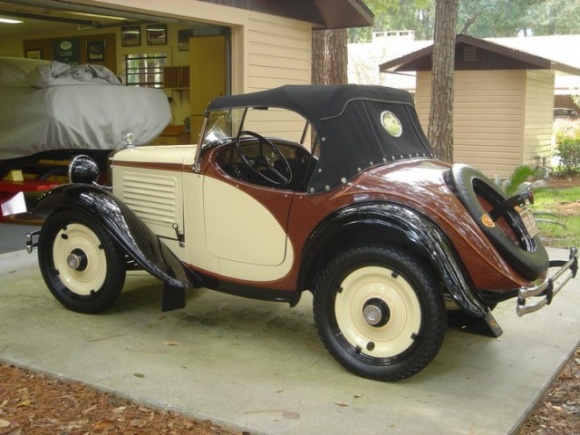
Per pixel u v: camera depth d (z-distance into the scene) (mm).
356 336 3607
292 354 3908
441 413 3201
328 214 3594
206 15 7504
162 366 3691
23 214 7867
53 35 11570
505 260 3326
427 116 15109
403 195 3406
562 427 3219
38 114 7160
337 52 12281
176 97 10562
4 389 3422
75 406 3252
